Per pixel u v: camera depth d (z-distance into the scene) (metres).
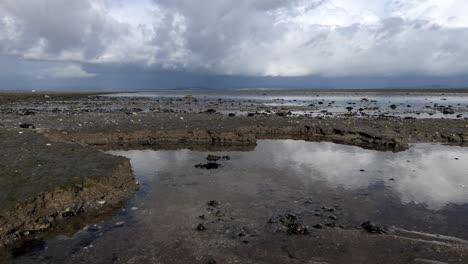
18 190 12.09
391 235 10.78
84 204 12.82
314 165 19.97
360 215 12.48
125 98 102.75
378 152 24.12
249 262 9.19
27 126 26.42
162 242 10.36
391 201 13.97
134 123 30.30
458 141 28.34
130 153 23.66
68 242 10.49
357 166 19.83
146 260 9.35
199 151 24.36
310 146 26.36
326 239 10.51
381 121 36.09
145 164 20.25
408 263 9.15
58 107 58.38
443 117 44.25
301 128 31.44
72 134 25.81
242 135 27.59
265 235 10.80
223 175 17.75
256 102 79.75
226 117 36.19
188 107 60.25
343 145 26.89
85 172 14.23
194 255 9.57
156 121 31.94
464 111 53.78
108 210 12.91
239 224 11.62
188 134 27.75
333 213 12.67
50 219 11.63
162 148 25.52
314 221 11.94
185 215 12.41
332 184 16.22
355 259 9.36
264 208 13.09
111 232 11.09
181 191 15.15
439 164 20.47
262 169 18.95
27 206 11.46
